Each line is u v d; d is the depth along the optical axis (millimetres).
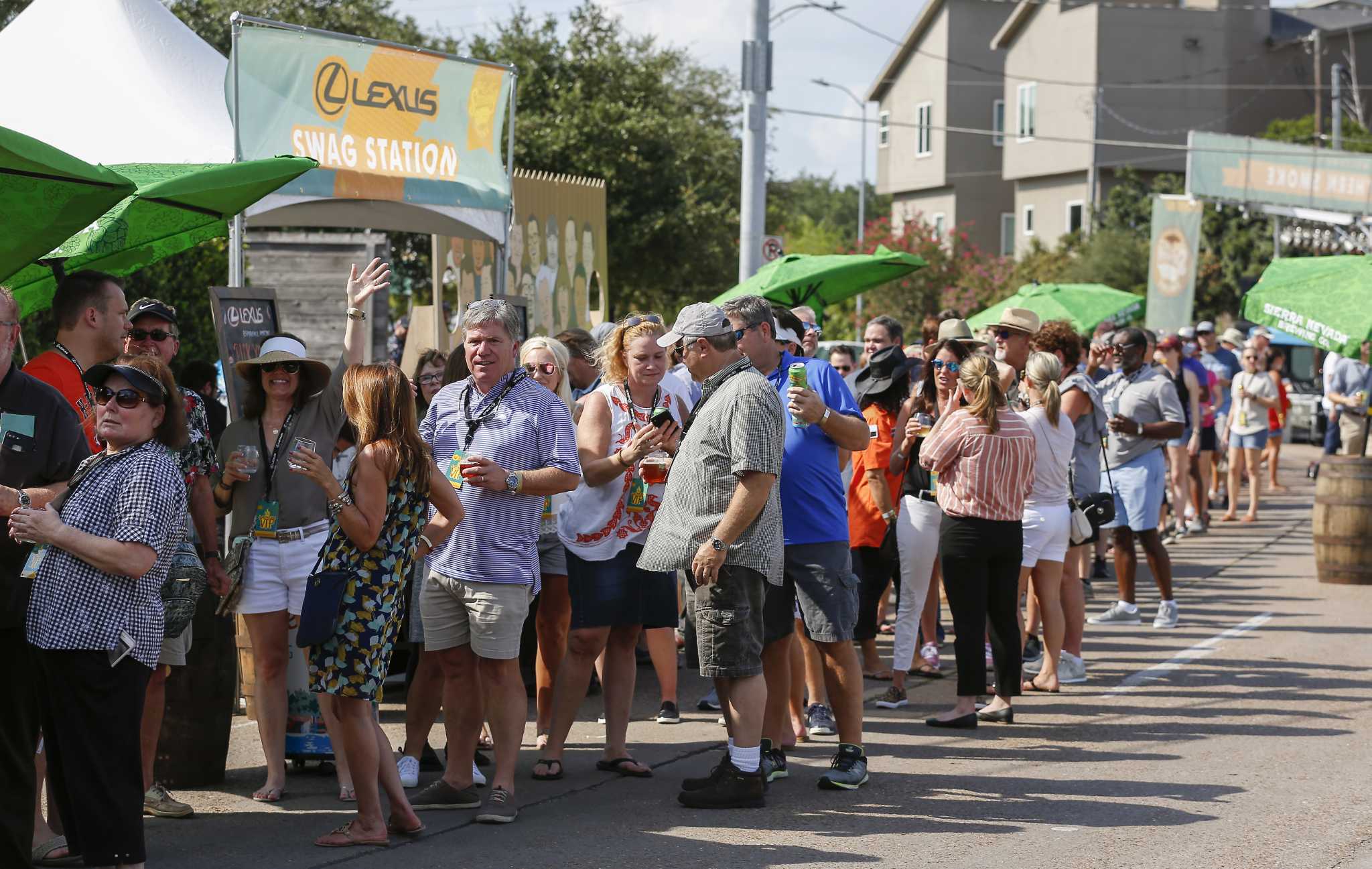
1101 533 13094
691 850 5578
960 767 6887
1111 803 6234
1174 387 10703
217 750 6555
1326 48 43406
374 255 15781
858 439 6523
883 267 10930
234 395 7535
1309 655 9617
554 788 6547
